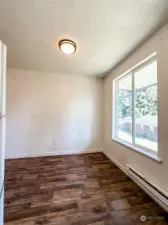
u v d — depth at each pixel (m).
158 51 1.76
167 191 1.56
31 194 1.84
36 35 2.02
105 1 1.42
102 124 3.87
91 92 3.80
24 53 2.54
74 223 1.37
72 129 3.67
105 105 3.74
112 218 1.44
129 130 2.64
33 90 3.40
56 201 1.70
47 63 2.95
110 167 2.79
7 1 1.46
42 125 3.47
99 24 1.75
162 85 1.69
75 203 1.66
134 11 1.52
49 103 3.51
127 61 2.57
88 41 2.12
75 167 2.77
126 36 1.96
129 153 2.42
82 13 1.59
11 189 1.96
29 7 1.53
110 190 1.95
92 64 2.96
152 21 1.63
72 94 3.66
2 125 1.04
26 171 2.56
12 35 2.01
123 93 2.94
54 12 1.59
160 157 1.70
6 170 2.60
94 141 3.83
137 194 1.85
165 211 1.53
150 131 2.05
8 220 1.39
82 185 2.08
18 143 3.32
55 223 1.37
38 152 3.44
